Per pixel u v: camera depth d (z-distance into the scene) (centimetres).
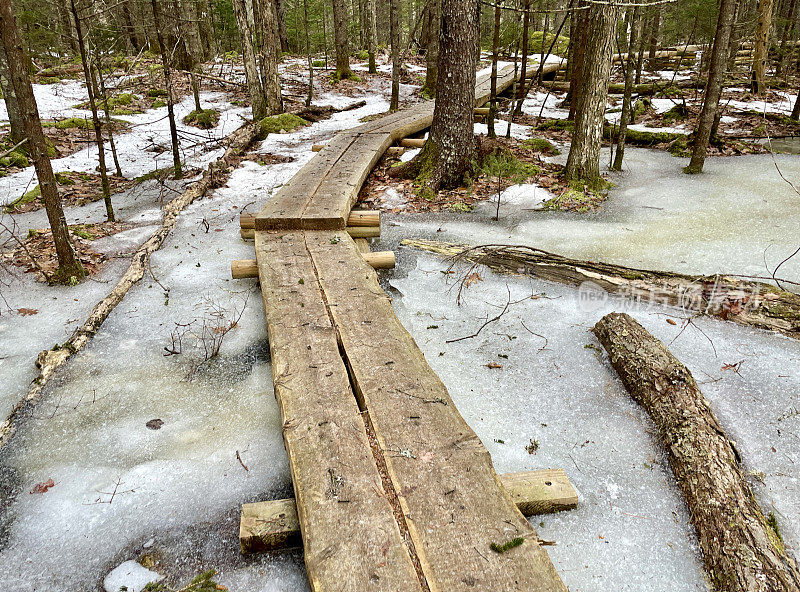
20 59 447
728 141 1018
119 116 1347
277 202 653
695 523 260
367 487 238
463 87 764
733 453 291
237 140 1105
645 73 1895
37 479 298
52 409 354
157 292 520
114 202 808
